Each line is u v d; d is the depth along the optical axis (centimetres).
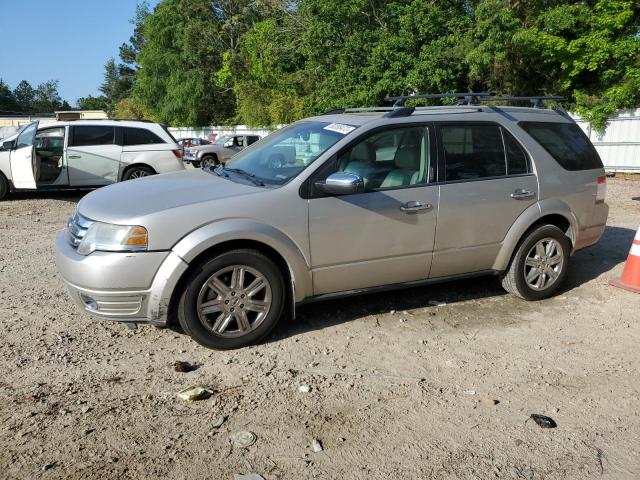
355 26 2561
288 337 457
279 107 3322
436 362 420
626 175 1855
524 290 541
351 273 462
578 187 562
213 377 390
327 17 2616
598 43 2095
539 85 2428
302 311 511
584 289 592
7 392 363
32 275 613
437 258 495
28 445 308
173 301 414
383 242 467
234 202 419
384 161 474
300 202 435
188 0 4138
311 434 326
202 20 4194
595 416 353
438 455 309
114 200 434
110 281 394
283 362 414
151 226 397
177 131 4306
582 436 331
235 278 422
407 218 472
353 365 412
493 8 2127
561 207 547
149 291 401
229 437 321
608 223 948
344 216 449
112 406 350
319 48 2639
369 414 348
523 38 2097
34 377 384
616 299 562
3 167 1175
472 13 2386
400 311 519
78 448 307
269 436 323
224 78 4028
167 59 4162
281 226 428
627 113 1909
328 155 450
